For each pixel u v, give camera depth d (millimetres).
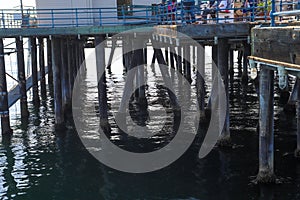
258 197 10039
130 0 18594
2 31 15695
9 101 22562
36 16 18938
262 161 10477
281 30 7445
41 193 11172
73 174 12312
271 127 10039
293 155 12516
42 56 24141
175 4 13422
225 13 13875
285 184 10508
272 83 9477
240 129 15539
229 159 12641
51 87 28422
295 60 6992
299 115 12148
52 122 18344
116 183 11555
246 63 26406
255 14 12672
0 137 16078
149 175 11984
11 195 11109
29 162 13406
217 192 10555
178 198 10445
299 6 9367
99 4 18172
